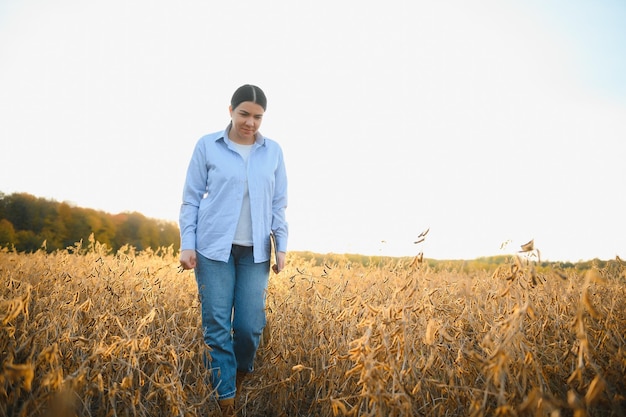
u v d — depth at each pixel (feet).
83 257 17.12
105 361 7.50
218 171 9.21
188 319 10.71
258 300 9.30
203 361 8.81
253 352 9.39
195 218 9.41
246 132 9.29
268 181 9.50
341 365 8.27
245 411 9.11
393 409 6.03
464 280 11.18
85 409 6.81
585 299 4.93
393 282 10.94
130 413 7.34
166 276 13.04
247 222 9.31
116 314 8.96
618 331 7.25
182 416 6.60
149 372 8.14
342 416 7.46
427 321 7.56
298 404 9.32
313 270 14.70
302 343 9.53
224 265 9.05
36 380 7.18
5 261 14.92
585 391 6.44
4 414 6.38
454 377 7.18
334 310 9.41
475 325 8.08
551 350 7.69
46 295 11.09
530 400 4.79
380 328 6.54
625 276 8.97
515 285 7.27
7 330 7.31
